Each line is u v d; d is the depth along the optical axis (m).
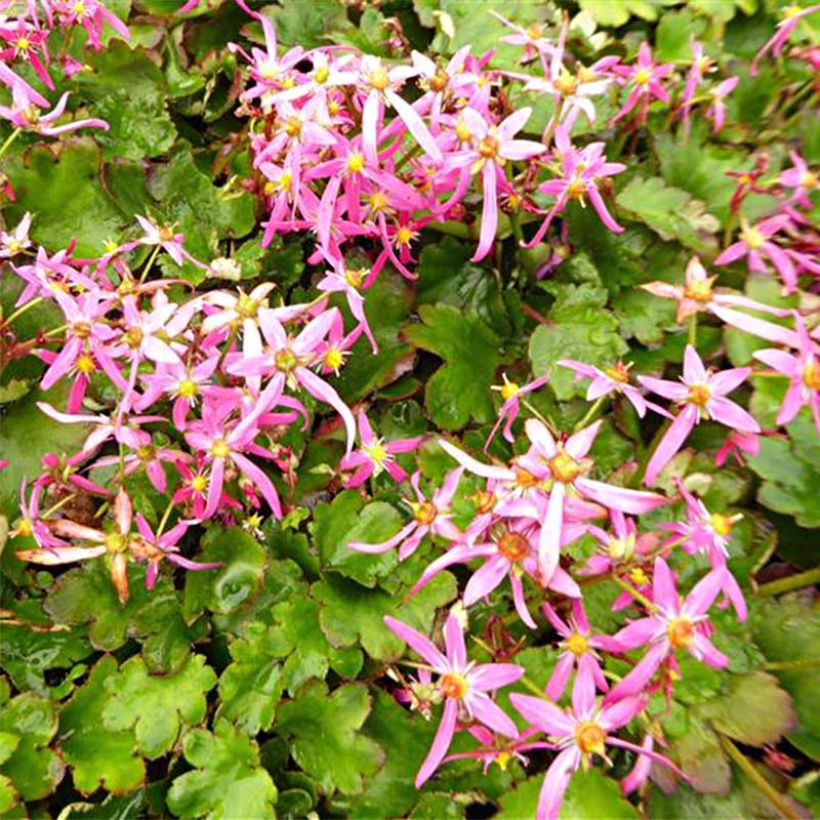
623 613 0.21
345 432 0.24
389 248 0.23
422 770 0.18
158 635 0.22
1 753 0.20
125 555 0.20
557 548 0.18
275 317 0.20
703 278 0.20
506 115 0.25
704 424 0.24
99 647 0.22
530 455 0.18
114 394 0.24
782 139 0.28
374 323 0.26
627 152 0.29
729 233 0.26
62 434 0.23
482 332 0.26
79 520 0.22
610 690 0.18
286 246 0.27
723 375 0.20
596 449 0.24
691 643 0.17
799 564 0.23
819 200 0.27
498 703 0.21
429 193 0.23
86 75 0.28
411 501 0.23
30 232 0.26
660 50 0.30
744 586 0.22
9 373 0.24
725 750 0.21
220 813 0.20
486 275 0.27
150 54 0.29
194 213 0.27
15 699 0.21
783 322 0.24
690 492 0.23
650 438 0.25
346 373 0.25
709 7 0.30
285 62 0.24
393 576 0.22
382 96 0.22
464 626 0.19
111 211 0.27
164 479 0.21
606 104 0.28
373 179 0.22
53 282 0.22
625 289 0.26
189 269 0.26
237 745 0.21
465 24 0.30
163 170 0.27
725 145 0.28
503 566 0.18
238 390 0.20
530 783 0.20
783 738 0.22
